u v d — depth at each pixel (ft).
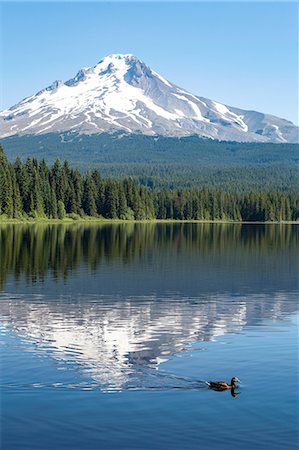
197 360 111.65
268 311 162.20
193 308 165.58
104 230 539.70
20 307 163.12
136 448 76.84
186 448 76.84
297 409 87.76
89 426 82.28
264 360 111.75
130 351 117.80
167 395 93.04
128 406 88.58
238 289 201.46
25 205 650.02
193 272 244.83
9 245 341.21
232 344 124.26
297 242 428.15
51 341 125.39
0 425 82.12
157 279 222.28
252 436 79.82
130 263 272.10
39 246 341.41
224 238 465.06
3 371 103.50
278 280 224.33
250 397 92.17
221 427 82.12
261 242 424.46
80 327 139.23
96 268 250.57
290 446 77.36
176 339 128.67
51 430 81.20
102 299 177.78
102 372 103.71
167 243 396.78
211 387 96.12
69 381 98.94
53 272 234.99
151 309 163.22
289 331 136.77
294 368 106.42
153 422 83.61
